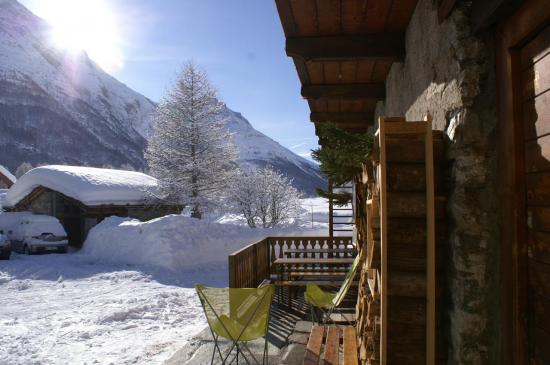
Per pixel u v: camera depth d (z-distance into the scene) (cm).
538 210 218
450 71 282
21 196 2630
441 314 293
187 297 946
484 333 259
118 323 736
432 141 286
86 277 1312
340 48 430
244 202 3034
